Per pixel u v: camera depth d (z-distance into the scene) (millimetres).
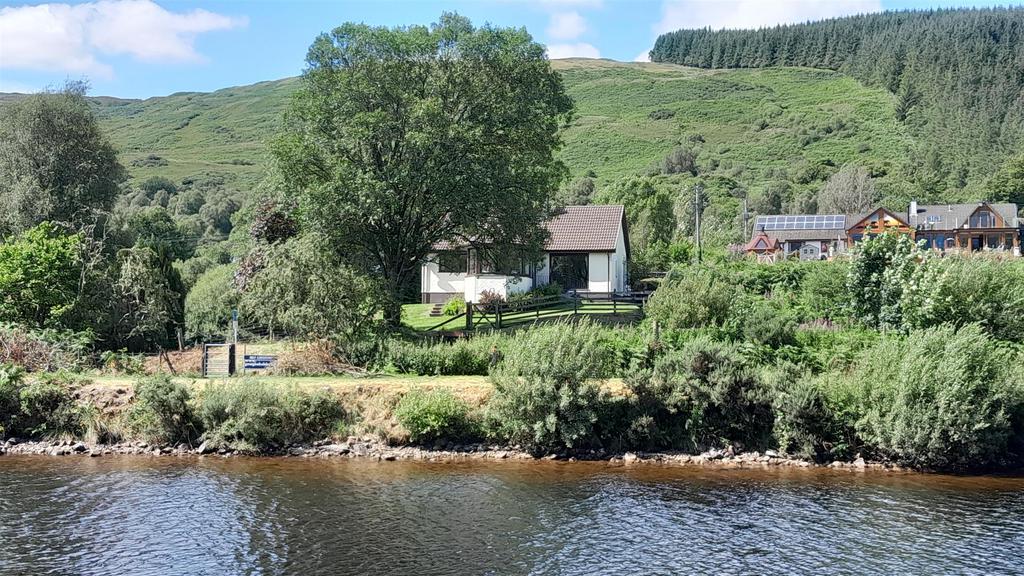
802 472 22594
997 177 121062
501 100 35750
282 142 35031
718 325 31188
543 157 37562
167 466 22734
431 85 35344
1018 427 23859
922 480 21844
